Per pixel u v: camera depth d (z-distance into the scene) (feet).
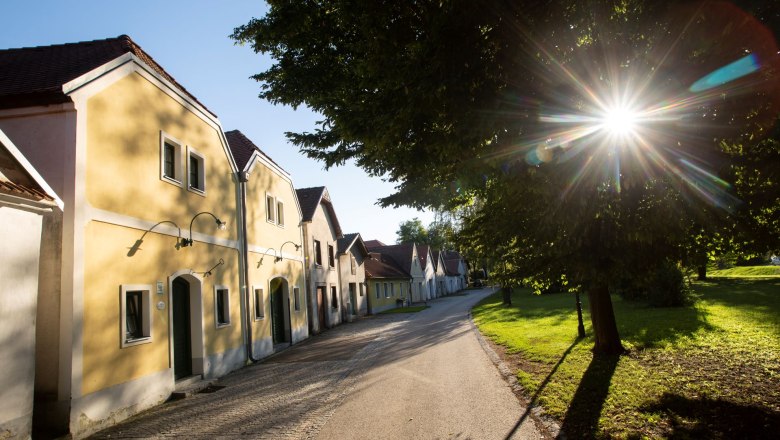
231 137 54.34
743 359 27.99
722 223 17.75
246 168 48.08
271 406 27.07
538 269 27.71
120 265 27.63
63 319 23.50
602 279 22.11
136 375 28.17
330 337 64.34
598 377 25.89
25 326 20.61
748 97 14.15
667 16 13.87
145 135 31.27
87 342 24.43
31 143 24.91
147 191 31.04
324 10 22.74
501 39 15.37
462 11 14.28
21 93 24.85
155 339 30.42
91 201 25.63
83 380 23.94
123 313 27.43
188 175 36.88
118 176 28.14
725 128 15.03
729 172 16.56
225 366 40.37
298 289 64.75
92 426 24.18
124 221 28.25
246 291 46.14
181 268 34.58
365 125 19.16
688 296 59.41
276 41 24.36
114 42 33.50
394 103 17.56
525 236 26.30
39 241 21.70
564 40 15.55
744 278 111.96
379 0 16.24
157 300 31.12
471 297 162.20
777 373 24.29
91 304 24.98
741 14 12.96
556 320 56.49
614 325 32.65
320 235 78.33
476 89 15.84
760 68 13.60
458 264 273.13
